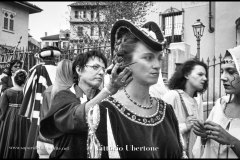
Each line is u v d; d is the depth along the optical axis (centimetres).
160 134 161
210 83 1053
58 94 202
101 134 154
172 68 817
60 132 198
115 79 167
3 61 843
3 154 491
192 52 1359
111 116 157
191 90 335
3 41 833
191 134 280
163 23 1349
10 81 630
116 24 166
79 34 1180
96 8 1109
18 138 487
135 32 157
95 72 249
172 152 160
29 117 396
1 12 739
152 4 1167
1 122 534
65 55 665
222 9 1248
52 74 411
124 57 163
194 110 318
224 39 1250
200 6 1298
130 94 166
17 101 517
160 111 171
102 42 1064
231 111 247
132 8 1049
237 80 236
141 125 159
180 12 1347
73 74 257
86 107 172
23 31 971
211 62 1212
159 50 160
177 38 1352
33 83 404
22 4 878
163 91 360
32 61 738
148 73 159
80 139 195
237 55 233
